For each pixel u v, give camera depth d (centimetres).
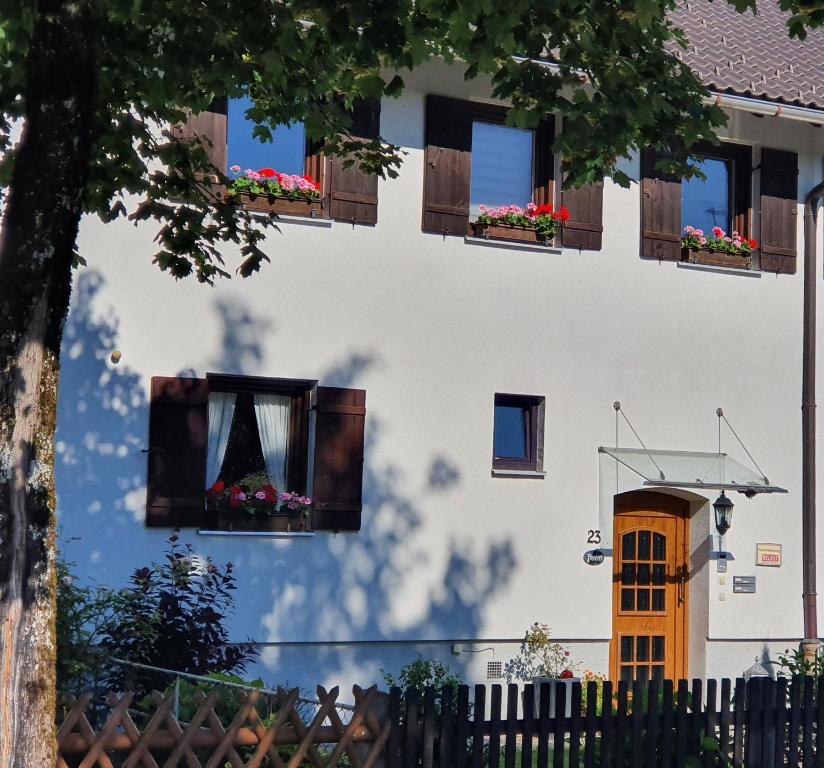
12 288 602
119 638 1059
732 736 841
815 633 1523
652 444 1459
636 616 1494
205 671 1084
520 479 1390
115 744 625
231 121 1310
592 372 1433
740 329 1517
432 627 1339
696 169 913
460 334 1370
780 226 1544
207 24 822
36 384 602
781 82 1523
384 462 1327
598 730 789
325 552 1297
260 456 1306
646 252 1466
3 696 582
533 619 1388
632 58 863
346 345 1316
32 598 591
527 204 1429
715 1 1747
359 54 790
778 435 1530
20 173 612
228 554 1255
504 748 749
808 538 1528
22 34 761
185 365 1248
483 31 802
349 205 1323
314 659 1291
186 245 982
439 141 1367
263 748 660
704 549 1500
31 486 595
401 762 702
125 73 885
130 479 1220
